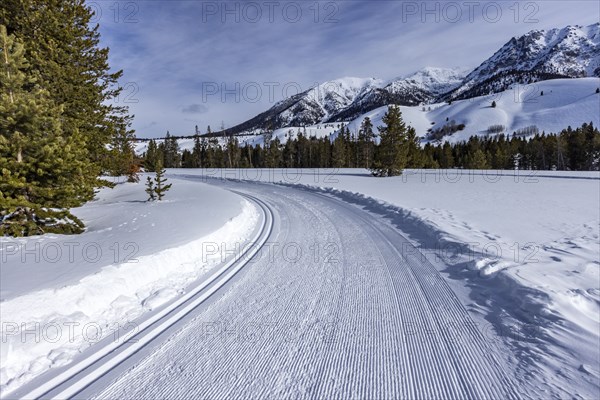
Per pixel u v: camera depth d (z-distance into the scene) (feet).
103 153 52.70
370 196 53.88
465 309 14.25
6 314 12.03
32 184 26.71
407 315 13.80
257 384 9.68
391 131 111.55
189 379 9.95
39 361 10.76
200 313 14.32
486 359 10.64
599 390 8.90
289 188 80.64
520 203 48.37
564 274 17.53
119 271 16.90
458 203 48.60
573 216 37.35
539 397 8.82
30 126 26.09
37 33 41.27
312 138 295.89
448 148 296.30
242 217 36.42
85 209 43.57
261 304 15.14
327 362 10.68
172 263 20.22
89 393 9.38
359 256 22.45
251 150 318.45
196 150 280.51
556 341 11.27
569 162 258.57
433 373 10.02
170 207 42.68
